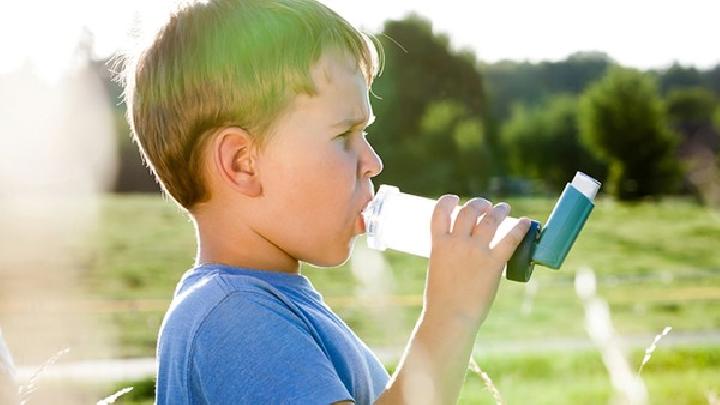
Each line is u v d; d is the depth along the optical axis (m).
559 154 51.31
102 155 43.84
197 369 1.57
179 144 1.69
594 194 1.69
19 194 40.97
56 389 9.19
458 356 1.58
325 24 1.68
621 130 50.56
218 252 1.70
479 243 1.62
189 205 1.74
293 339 1.55
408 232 1.72
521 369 10.65
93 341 14.72
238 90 1.62
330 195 1.65
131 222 33.62
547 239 1.65
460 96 50.41
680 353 11.69
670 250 31.61
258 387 1.51
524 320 16.55
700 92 53.00
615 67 51.94
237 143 1.65
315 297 1.72
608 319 1.32
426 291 1.63
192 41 1.67
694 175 50.47
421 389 1.54
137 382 10.56
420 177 48.28
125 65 1.87
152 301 20.61
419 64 49.62
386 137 48.28
